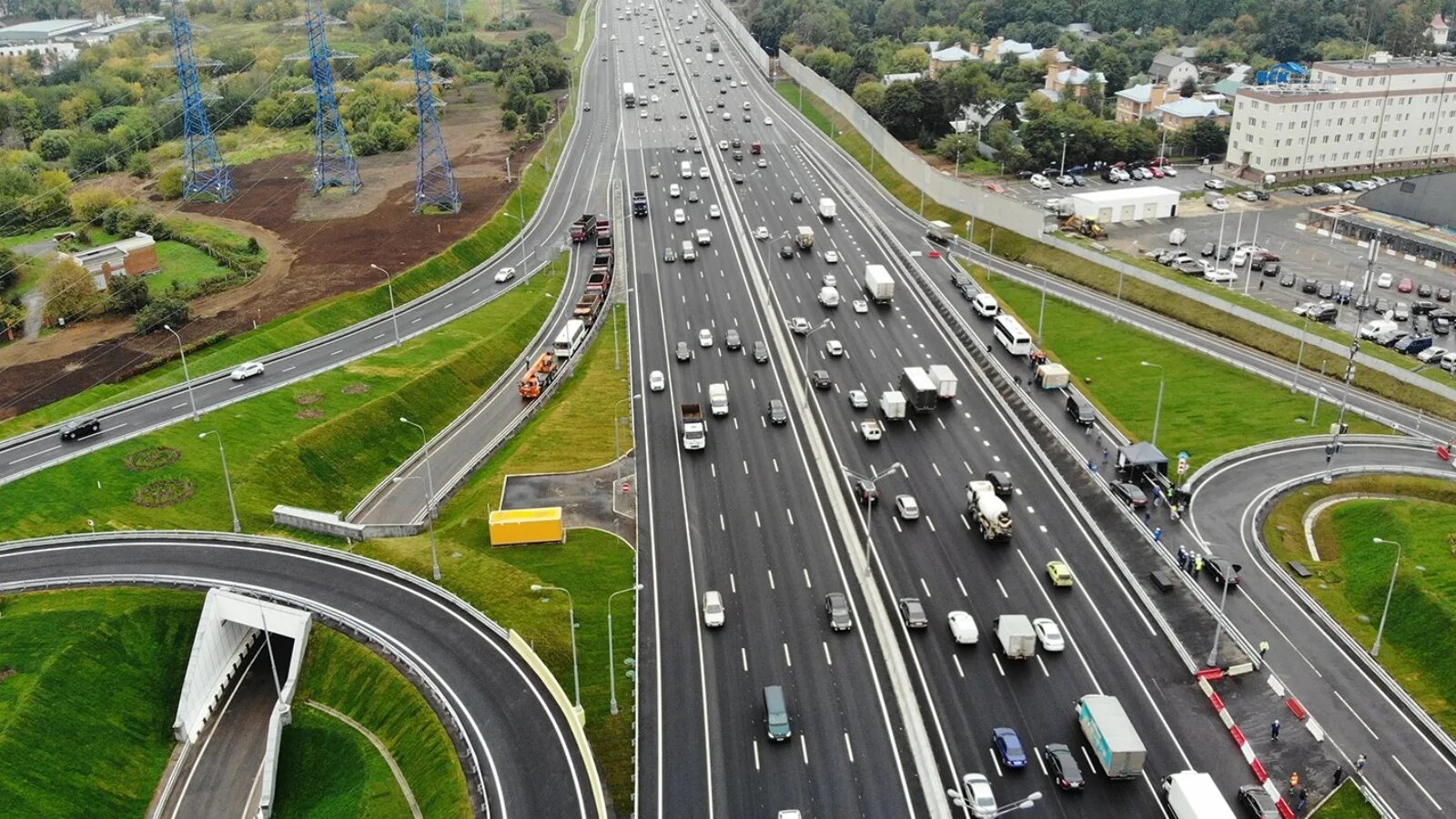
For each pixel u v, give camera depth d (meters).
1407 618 95.19
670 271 179.00
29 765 83.12
